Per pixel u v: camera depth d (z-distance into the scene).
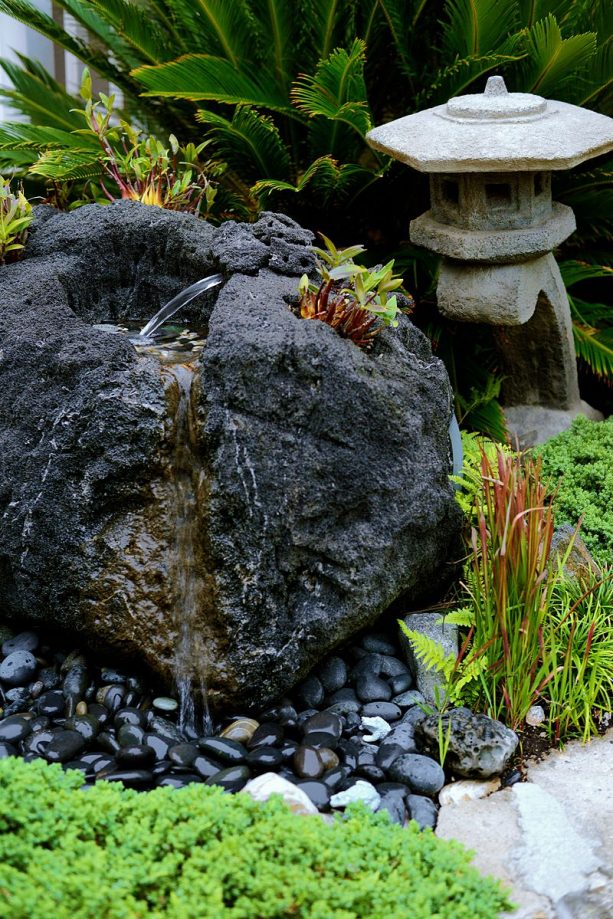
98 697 3.26
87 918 2.06
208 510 3.06
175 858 2.23
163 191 4.69
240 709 3.19
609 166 5.09
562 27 5.13
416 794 2.93
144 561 3.18
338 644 3.34
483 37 4.90
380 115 5.73
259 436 3.08
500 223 4.23
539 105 4.05
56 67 7.58
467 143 3.94
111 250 4.04
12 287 3.69
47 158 4.82
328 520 3.19
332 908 2.15
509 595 3.19
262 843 2.30
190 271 4.01
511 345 4.80
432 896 2.22
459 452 3.87
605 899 2.54
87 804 2.40
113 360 3.22
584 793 2.94
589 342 5.12
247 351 3.06
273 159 5.11
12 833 2.29
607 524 3.95
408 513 3.34
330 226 5.59
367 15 5.17
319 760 2.95
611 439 4.41
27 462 3.25
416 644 3.33
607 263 5.64
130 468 3.14
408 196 5.46
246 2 5.30
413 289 5.26
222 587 3.08
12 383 3.33
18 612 3.42
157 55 5.41
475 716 3.09
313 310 3.36
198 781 2.88
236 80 4.97
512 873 2.64
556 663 3.21
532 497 3.23
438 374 3.66
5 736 3.01
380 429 3.25
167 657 3.19
